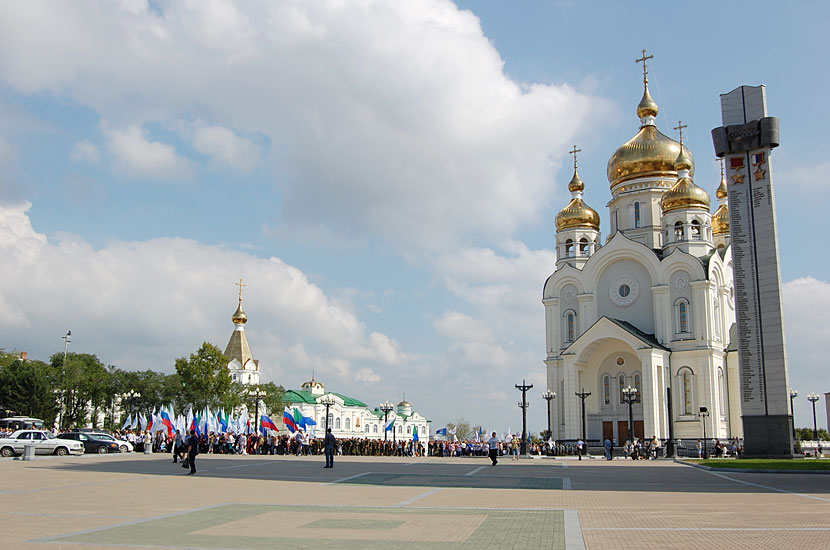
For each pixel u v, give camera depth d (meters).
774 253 51.28
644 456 66.06
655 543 14.19
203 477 32.94
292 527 16.39
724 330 80.12
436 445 79.38
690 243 79.38
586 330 78.38
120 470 37.56
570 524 16.95
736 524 17.02
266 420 80.25
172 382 105.00
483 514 19.03
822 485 29.47
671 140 87.81
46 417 101.31
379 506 21.00
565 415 76.88
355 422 157.50
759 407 50.34
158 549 13.17
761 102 53.59
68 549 13.01
